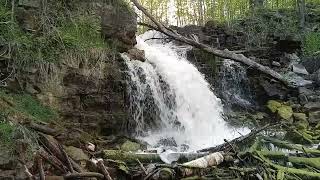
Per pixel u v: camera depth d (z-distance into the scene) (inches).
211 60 499.5
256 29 564.7
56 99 299.1
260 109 485.4
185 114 419.8
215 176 278.4
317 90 484.4
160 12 771.4
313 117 442.3
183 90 427.8
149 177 263.6
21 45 286.0
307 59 524.1
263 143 345.1
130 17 377.4
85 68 322.3
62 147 251.3
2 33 285.1
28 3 300.5
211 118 436.1
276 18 581.6
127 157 286.8
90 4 342.3
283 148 344.8
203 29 572.4
